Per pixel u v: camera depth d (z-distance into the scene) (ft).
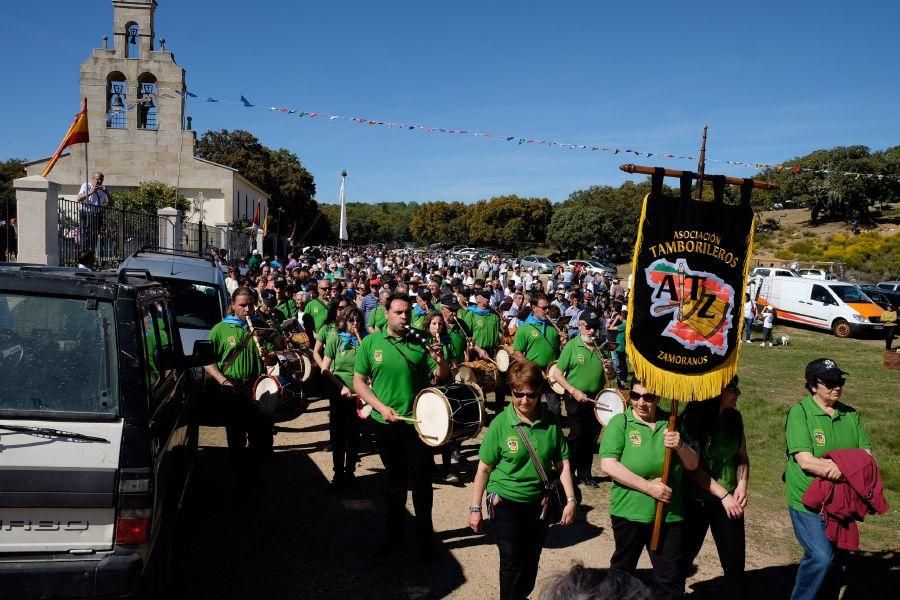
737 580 14.48
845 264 171.53
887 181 228.63
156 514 12.82
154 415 12.99
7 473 11.23
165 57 121.19
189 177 127.03
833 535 14.33
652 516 14.15
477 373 28.32
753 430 35.12
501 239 283.79
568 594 5.62
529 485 14.14
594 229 233.35
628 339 14.37
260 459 22.44
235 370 22.21
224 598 16.06
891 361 59.47
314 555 18.61
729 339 14.64
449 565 18.24
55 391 12.07
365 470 26.23
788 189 251.60
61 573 11.09
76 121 52.11
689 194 14.65
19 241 39.63
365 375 19.06
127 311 12.76
